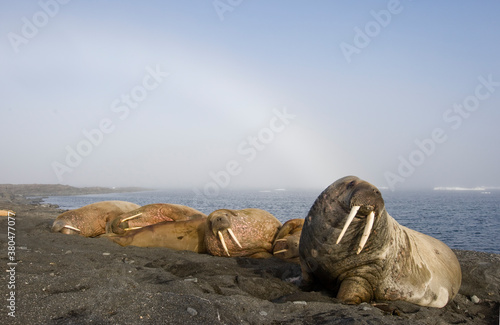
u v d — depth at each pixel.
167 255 6.75
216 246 7.27
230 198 53.06
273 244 7.57
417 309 4.43
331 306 3.85
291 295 4.38
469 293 5.52
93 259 5.80
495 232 16.67
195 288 3.95
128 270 4.73
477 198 70.69
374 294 4.77
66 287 3.46
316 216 4.61
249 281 4.91
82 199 46.16
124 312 2.92
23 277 3.58
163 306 3.11
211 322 2.93
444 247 5.81
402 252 4.80
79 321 2.73
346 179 4.56
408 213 28.14
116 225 8.62
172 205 8.87
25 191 66.19
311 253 4.70
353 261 4.54
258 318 3.34
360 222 4.28
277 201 42.66
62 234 8.28
